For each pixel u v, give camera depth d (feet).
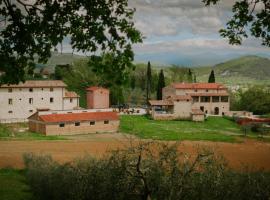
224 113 400.88
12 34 43.62
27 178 105.40
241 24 57.06
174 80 556.92
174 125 320.50
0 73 44.04
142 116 362.94
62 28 43.57
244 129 303.27
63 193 81.82
